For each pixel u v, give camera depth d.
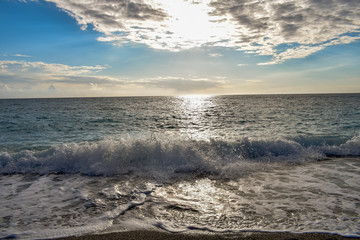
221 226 3.16
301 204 3.86
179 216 3.49
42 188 4.83
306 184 4.91
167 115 29.23
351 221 3.23
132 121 21.77
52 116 25.66
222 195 4.36
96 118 23.81
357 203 3.86
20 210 3.74
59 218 3.44
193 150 6.80
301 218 3.35
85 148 6.71
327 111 27.98
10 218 3.45
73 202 4.07
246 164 6.54
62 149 6.85
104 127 17.22
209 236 2.91
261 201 4.03
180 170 6.03
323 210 3.61
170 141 7.50
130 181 5.25
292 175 5.59
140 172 5.88
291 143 7.95
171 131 15.79
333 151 7.78
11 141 11.24
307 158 7.20
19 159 6.46
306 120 19.27
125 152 6.57
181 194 4.44
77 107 45.78
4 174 5.84
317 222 3.22
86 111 34.28
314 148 7.98
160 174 5.71
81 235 2.95
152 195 4.39
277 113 27.09
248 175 5.65
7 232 3.02
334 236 2.84
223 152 7.36
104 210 3.71
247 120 20.88
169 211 3.67
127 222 3.30
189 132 15.00
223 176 5.58
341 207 3.71
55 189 4.76
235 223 3.24
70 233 3.00
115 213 3.59
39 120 21.47
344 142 8.74
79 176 5.66
